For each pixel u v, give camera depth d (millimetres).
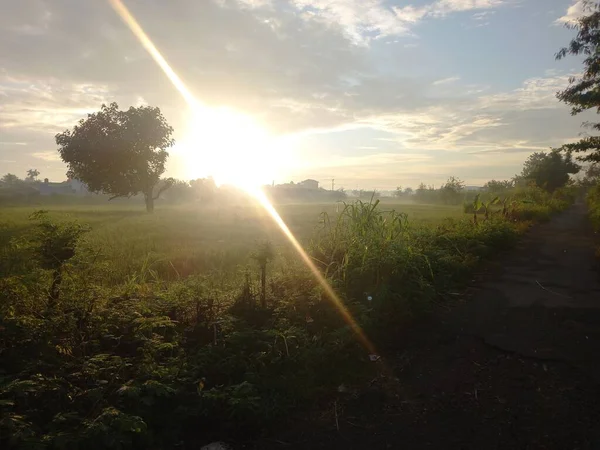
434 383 5336
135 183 49781
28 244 5723
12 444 3475
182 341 5715
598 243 16734
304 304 6910
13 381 3967
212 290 7129
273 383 5047
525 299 8766
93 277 6418
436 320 7500
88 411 4188
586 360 5812
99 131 48812
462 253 11812
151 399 4293
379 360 6004
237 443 4297
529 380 5316
